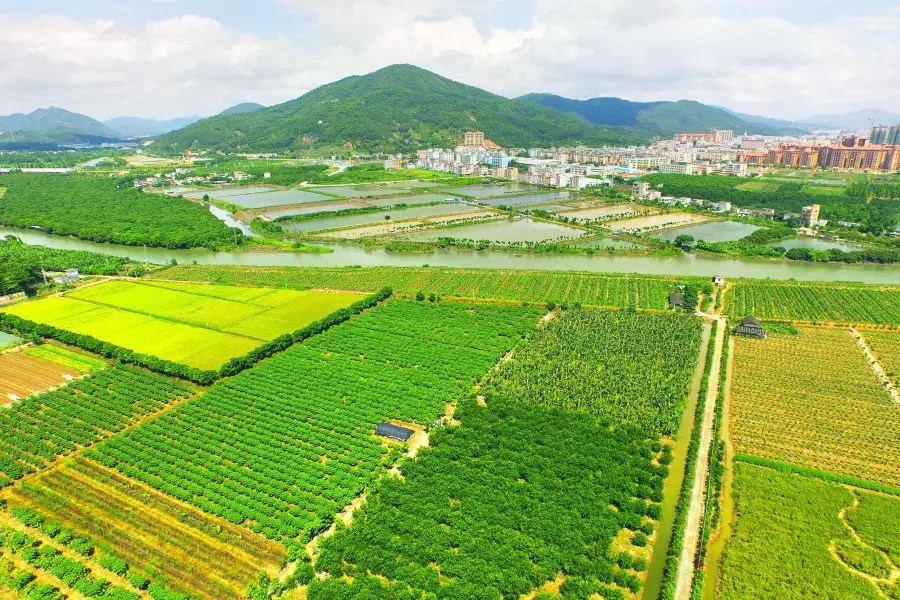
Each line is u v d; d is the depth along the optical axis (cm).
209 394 15812
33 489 12175
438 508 11044
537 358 17562
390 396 15525
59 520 11212
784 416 14250
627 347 18050
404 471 12231
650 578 9588
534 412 14538
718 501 11219
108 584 9581
